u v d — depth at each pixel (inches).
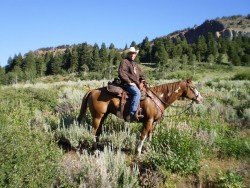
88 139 389.7
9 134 286.5
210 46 6107.3
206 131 424.5
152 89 396.2
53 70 5270.7
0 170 245.4
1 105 492.4
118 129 422.0
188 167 334.6
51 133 395.2
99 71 4660.4
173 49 5959.6
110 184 285.3
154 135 394.3
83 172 291.7
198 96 402.0
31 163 261.9
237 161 374.0
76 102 606.5
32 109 566.9
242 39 7495.1
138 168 331.9
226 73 4355.3
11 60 6043.3
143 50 6220.5
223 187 313.6
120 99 379.2
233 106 682.8
